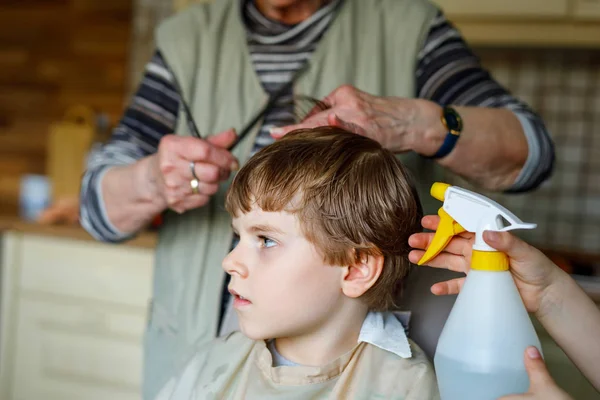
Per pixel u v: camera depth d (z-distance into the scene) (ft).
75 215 6.79
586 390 4.27
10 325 6.76
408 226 2.87
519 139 3.29
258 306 2.72
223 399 2.98
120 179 3.55
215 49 3.80
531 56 7.23
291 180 2.68
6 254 6.76
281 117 3.61
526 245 2.20
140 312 6.38
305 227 2.67
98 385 6.54
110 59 8.99
